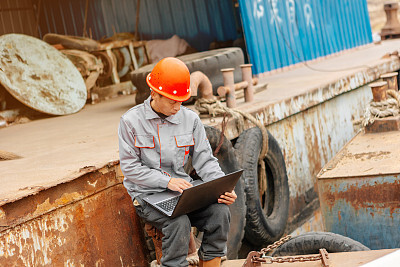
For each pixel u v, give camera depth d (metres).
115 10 13.03
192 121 3.24
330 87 7.55
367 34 12.88
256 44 9.41
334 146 7.71
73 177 3.50
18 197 3.11
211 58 6.91
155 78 3.07
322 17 11.27
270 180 6.08
